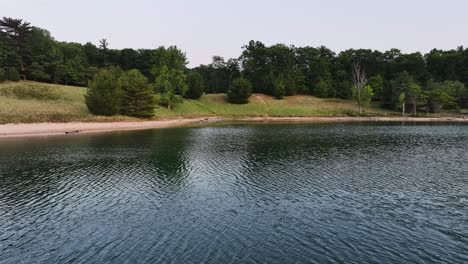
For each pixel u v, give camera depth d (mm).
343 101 141000
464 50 154500
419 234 20266
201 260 17328
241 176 34125
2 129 71000
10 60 116750
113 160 42094
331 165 39031
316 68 158625
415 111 123500
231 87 132875
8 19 120438
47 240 20062
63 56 141000
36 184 31281
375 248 18547
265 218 23016
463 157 43812
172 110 113812
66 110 90438
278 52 164000
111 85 92375
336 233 20516
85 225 22188
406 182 31594
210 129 81875
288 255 17797
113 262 17328
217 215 23656
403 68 153750
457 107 128000
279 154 46219
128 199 27219
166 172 35844
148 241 19703
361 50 164750
